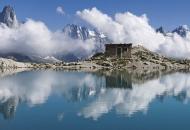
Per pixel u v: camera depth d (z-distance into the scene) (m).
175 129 66.44
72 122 71.69
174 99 106.38
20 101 100.81
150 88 141.38
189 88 142.25
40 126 68.25
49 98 108.25
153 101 102.06
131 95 116.06
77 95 116.44
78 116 77.88
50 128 66.69
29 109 87.00
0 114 80.19
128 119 74.69
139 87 145.38
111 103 97.56
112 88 140.62
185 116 78.56
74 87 144.88
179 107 91.25
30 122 71.69
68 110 85.69
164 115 79.69
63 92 125.25
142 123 71.06
